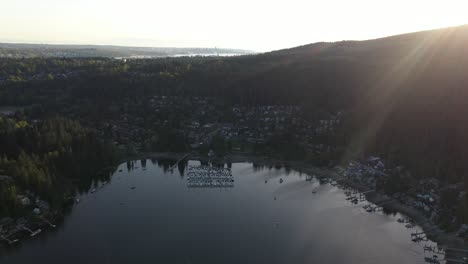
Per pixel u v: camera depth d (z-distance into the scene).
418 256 175.50
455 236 188.75
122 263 169.88
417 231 197.62
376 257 174.75
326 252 178.75
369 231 198.00
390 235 194.25
